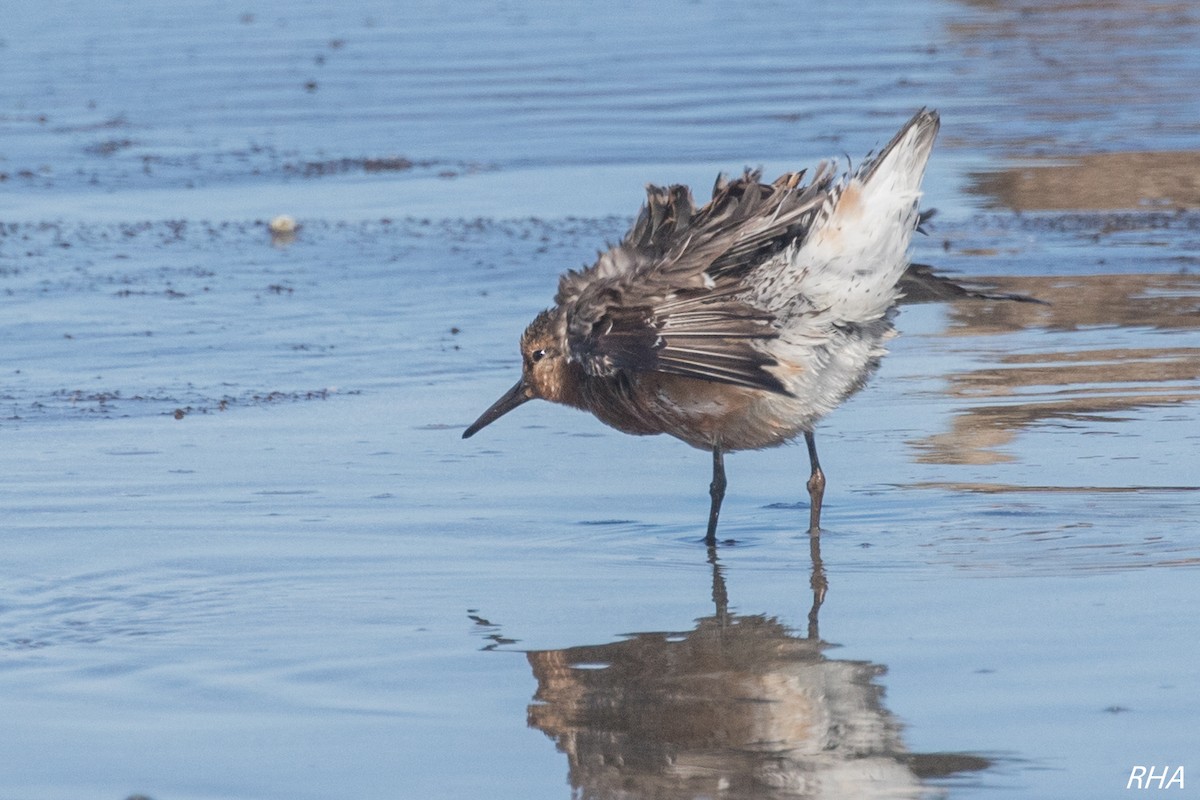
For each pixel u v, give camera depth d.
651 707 8.79
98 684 9.22
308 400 15.38
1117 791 7.70
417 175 25.36
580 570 11.16
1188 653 9.21
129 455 13.77
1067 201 22.95
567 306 12.19
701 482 13.20
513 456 13.81
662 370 10.90
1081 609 9.99
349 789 7.87
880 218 11.02
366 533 11.90
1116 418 14.18
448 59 35.03
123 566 11.23
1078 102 29.38
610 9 42.22
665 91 31.03
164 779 8.00
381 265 20.52
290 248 21.48
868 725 8.44
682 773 8.06
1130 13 40.31
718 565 11.23
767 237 11.23
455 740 8.44
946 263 19.92
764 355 10.89
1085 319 17.48
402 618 10.23
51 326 18.06
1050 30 38.09
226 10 42.66
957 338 17.03
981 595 10.34
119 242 21.98
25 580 10.95
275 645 9.78
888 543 11.57
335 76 33.28
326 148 27.33
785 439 11.84
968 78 32.00
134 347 17.22
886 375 15.77
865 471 13.20
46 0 44.41
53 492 12.82
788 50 35.66
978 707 8.61
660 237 11.87
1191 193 23.11
